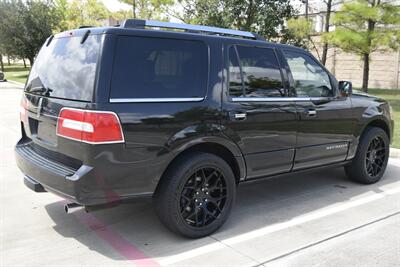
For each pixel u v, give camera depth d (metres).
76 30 3.77
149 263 3.45
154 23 3.85
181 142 3.63
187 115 3.67
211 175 3.91
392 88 22.09
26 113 4.20
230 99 4.00
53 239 3.87
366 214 4.57
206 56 3.92
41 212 4.51
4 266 3.37
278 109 4.37
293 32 15.20
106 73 3.32
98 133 3.24
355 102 5.28
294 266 3.42
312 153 4.83
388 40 13.73
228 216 4.09
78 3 25.22
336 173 6.22
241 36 4.45
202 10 16.00
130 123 3.36
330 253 3.65
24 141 4.43
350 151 5.32
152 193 3.56
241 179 4.23
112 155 3.30
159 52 3.63
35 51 37.81
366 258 3.57
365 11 13.42
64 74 3.63
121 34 3.46
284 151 4.50
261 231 4.09
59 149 3.56
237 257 3.56
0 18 37.31
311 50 21.69
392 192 5.34
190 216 3.81
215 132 3.85
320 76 4.96
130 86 3.42
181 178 3.66
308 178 5.95
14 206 4.68
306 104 4.66
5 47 37.97
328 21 16.11
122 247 3.73
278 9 15.12
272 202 4.92
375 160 5.74
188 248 3.72
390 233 4.07
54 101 3.61
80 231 4.05
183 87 3.72
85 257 3.54
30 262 3.45
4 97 17.41
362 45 14.10
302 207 4.77
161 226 4.18
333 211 4.64
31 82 4.19
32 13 36.94
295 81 4.64
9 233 3.98
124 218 4.37
